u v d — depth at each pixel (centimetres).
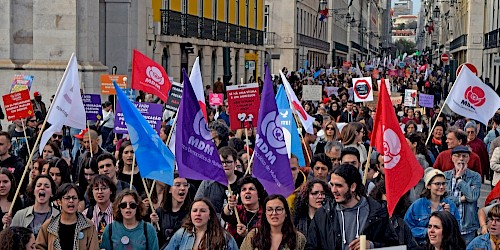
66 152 1734
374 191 1167
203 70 4950
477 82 1723
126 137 1709
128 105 1147
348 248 960
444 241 979
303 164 1443
